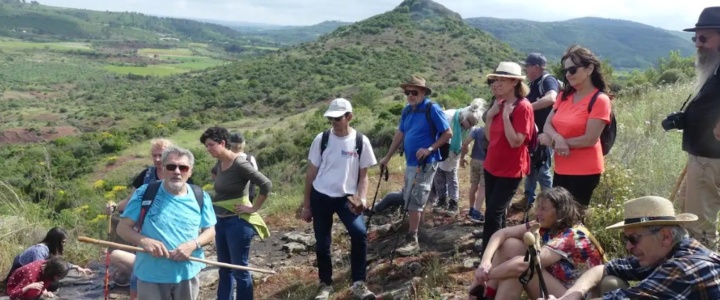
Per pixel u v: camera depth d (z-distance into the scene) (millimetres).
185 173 4488
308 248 8094
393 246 6797
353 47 125125
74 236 9227
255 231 5762
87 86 179625
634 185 6418
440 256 6293
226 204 5637
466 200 8297
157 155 5977
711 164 4355
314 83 106500
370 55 119250
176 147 4531
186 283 4582
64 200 13383
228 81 120312
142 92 140000
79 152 53344
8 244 8258
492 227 5254
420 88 6312
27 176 25172
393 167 12094
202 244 4578
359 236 5789
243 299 5691
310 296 6164
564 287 3965
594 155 4820
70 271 7625
